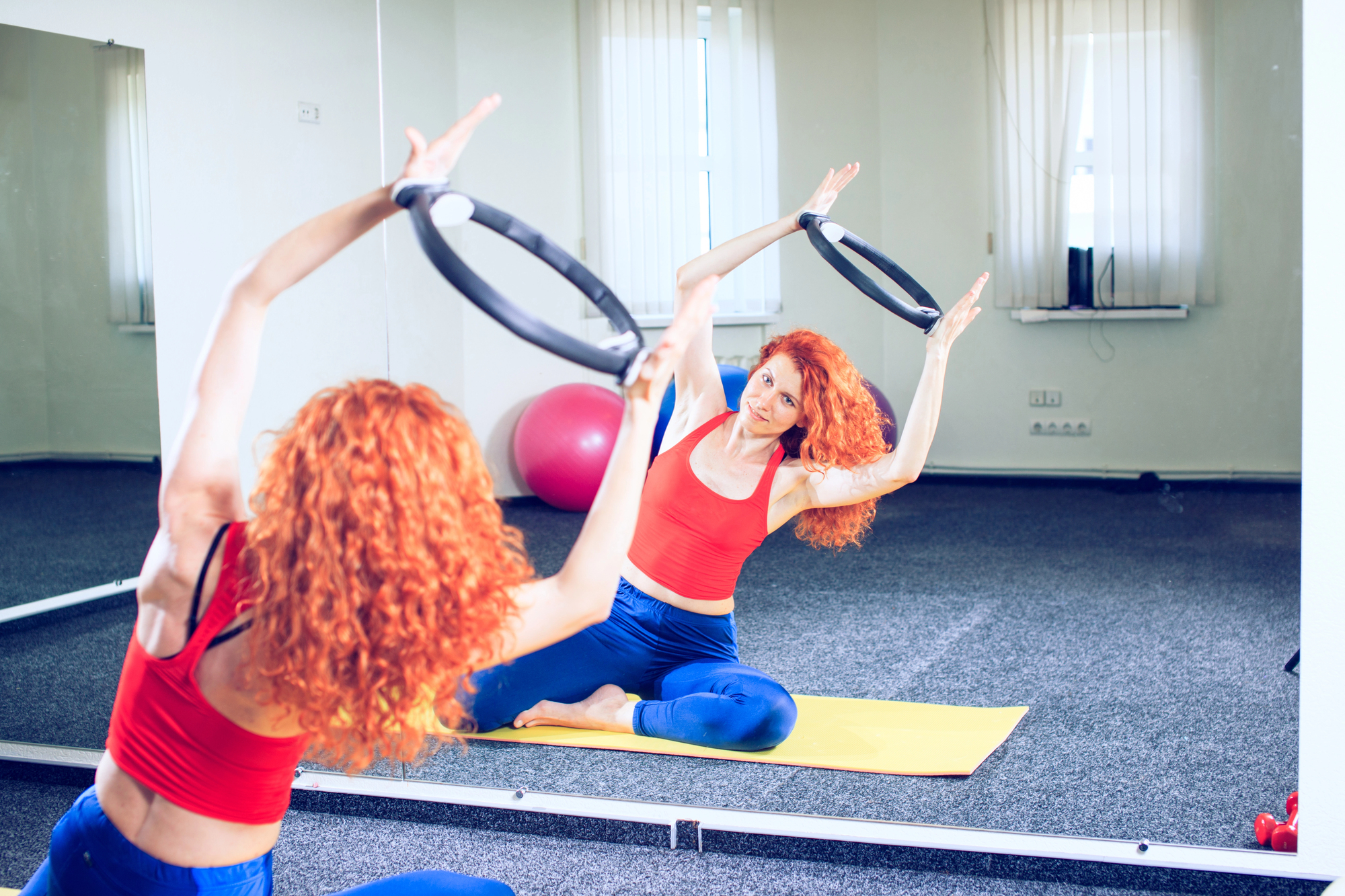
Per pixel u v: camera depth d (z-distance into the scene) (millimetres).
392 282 4086
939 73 4293
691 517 2037
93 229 3281
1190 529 3799
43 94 3166
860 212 4391
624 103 4422
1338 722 1554
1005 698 2334
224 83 3430
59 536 3242
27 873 1759
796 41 4316
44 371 3186
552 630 954
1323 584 1553
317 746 1055
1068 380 4332
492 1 4441
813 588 3219
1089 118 4152
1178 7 3959
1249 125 3943
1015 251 4316
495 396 4699
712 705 1996
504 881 1686
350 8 3699
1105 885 1642
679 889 1653
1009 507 4195
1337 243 1508
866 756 2041
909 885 1659
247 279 976
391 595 828
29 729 2383
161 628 927
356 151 3738
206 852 942
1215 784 1911
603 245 4527
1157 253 4125
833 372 1947
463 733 2178
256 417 3295
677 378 2092
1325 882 1569
